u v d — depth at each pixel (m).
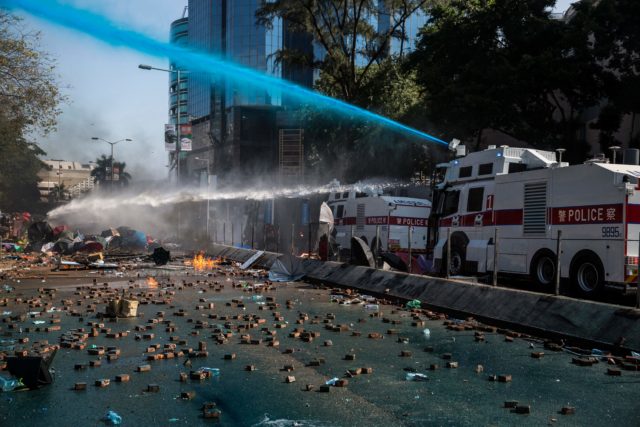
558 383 6.96
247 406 5.95
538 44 30.53
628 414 5.77
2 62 23.16
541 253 14.68
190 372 7.16
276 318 11.59
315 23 40.09
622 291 12.46
